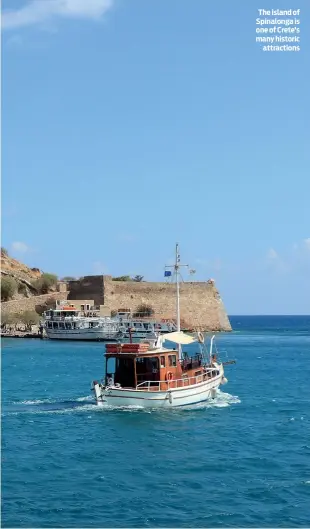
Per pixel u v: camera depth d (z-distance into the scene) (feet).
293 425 163.43
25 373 295.07
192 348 471.62
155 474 119.65
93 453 134.82
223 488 111.34
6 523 95.61
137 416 171.32
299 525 95.25
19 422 166.50
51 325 587.27
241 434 152.35
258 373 294.25
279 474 119.65
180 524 95.55
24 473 120.37
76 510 100.73
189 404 184.65
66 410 183.21
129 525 95.14
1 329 627.87
